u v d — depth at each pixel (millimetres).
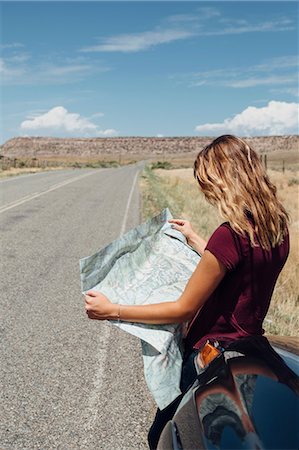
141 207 18391
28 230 12594
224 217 2014
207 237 11359
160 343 2107
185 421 1831
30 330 5703
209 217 15148
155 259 2438
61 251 10133
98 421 3787
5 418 3791
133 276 2334
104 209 17547
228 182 2064
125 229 13031
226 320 2084
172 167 95500
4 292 7191
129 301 2234
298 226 12734
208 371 1979
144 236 2447
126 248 2350
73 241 11211
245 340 2029
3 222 13836
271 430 1521
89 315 2182
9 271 8438
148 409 3990
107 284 2260
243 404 1660
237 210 1995
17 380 4434
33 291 7262
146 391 4301
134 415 3889
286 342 2117
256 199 2025
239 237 1984
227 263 1986
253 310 2066
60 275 8203
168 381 2117
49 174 44219
